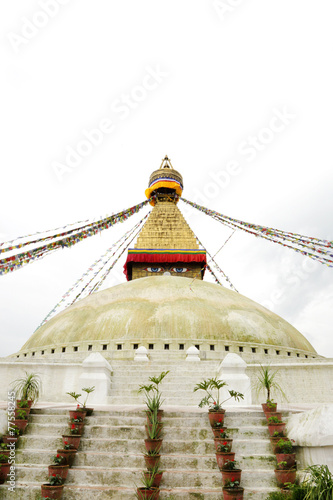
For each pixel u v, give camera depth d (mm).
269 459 5418
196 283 20141
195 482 5070
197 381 11234
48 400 10758
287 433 5832
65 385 10984
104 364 10594
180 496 4762
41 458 5492
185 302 17406
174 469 5336
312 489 4086
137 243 26188
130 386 10961
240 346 15617
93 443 5793
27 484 5027
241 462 5398
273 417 6039
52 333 16844
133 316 16312
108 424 6367
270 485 5059
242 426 6273
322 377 11000
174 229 27062
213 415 6172
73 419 6246
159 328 15727
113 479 5094
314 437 4898
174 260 25031
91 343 15445
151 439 5492
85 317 17109
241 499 4641
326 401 10633
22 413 6391
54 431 6203
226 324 16406
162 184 30484
